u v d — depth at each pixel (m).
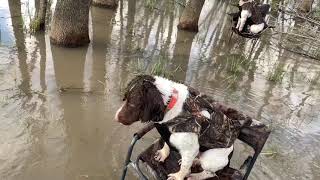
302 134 1.64
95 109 1.53
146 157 1.10
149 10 3.08
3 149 1.23
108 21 2.65
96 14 2.74
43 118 1.42
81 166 1.22
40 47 2.05
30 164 1.19
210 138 0.95
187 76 2.02
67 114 1.47
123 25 2.62
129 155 1.04
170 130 0.93
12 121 1.37
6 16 2.37
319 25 3.43
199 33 2.82
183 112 0.91
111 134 1.40
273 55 2.64
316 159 1.47
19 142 1.27
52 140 1.32
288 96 2.00
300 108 1.88
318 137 1.63
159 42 2.45
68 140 1.33
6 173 1.14
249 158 1.05
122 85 1.76
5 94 1.53
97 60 2.01
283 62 2.53
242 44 2.74
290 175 1.34
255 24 2.46
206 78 2.03
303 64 2.56
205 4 3.73
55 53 2.01
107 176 1.20
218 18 3.34
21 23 2.29
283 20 3.75
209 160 0.97
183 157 0.95
